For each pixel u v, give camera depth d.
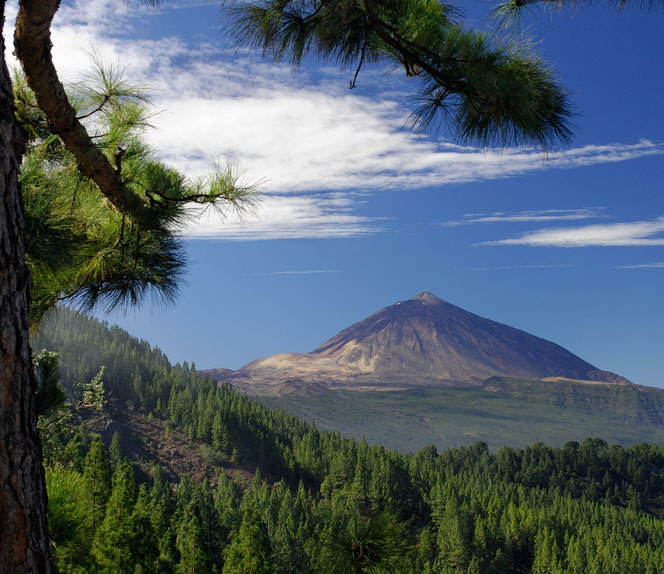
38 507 2.63
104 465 29.89
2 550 2.47
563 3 3.96
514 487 170.25
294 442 175.75
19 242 2.70
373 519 3.31
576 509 145.62
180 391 185.62
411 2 4.07
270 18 4.41
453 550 100.12
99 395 12.98
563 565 102.50
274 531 84.75
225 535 73.19
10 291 2.61
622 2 3.84
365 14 4.17
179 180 5.07
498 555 102.38
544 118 4.04
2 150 2.64
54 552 3.63
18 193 2.75
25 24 3.37
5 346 2.56
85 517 3.83
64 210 4.11
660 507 191.25
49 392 4.11
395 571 3.08
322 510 98.56
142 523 31.62
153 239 5.26
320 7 4.41
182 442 164.62
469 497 128.25
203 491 77.94
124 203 4.74
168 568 41.44
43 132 4.56
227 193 4.95
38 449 2.70
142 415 173.38
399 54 4.36
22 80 4.16
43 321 4.77
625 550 103.69
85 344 173.00
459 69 4.00
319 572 3.20
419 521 120.06
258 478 131.50
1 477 2.49
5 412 2.53
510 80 3.84
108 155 4.62
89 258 4.69
